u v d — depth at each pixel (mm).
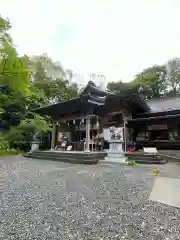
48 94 19609
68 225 1857
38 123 11398
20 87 4641
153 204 2494
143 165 6480
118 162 6895
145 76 23578
